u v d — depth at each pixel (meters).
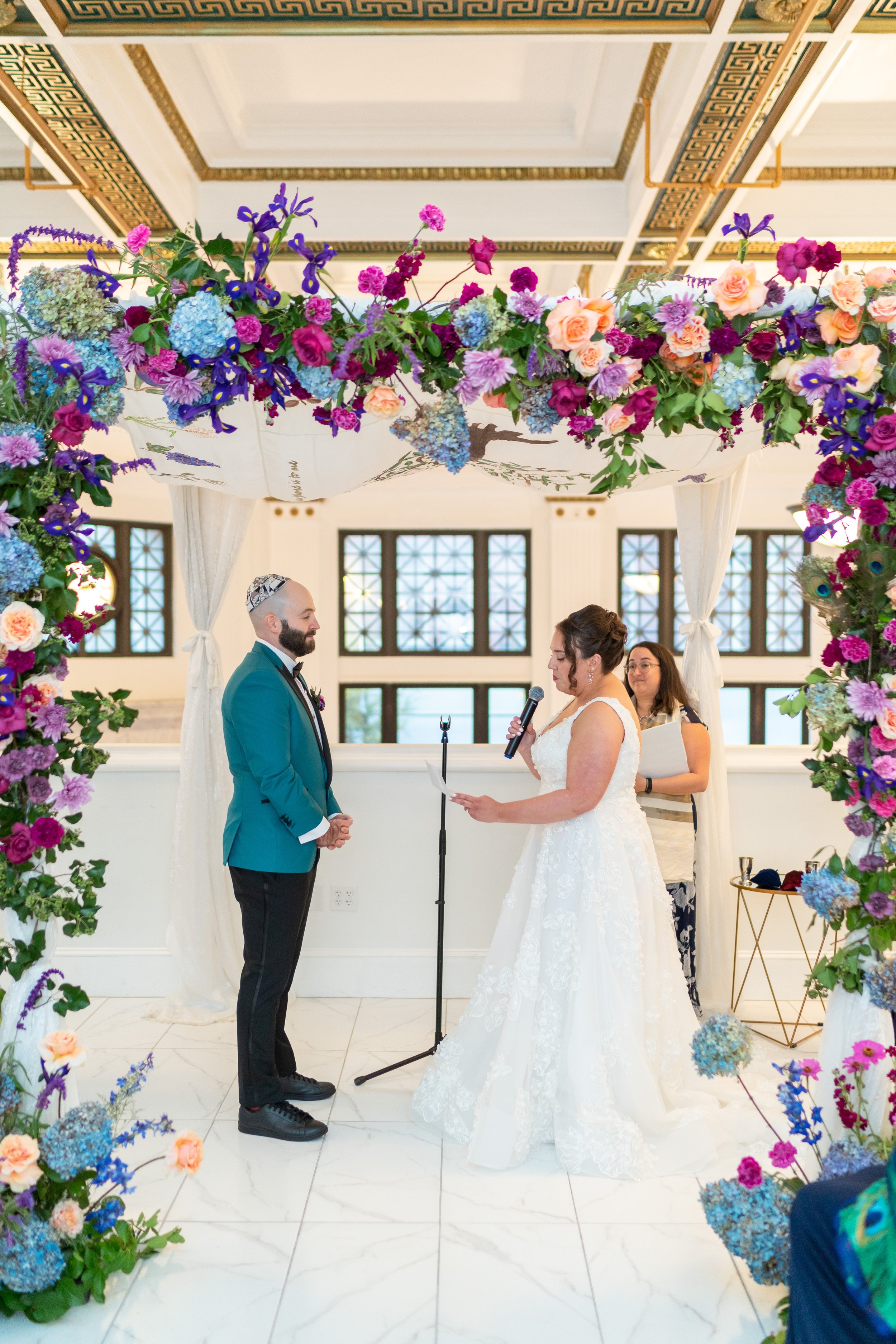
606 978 2.86
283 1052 3.27
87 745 2.33
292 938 3.02
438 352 2.28
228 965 4.09
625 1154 2.74
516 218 6.02
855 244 6.46
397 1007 4.17
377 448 2.97
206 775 4.03
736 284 2.25
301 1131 2.96
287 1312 2.17
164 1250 2.40
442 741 3.35
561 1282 2.28
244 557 11.09
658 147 5.11
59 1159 2.07
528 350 2.31
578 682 3.04
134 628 10.42
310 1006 4.17
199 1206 2.60
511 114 5.40
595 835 2.93
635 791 3.39
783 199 5.92
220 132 5.50
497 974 3.07
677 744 3.50
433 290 7.63
